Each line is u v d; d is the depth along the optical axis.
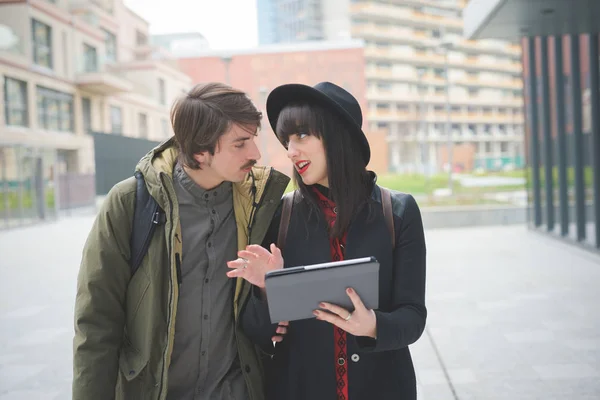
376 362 1.38
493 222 13.27
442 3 84.25
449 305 5.61
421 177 31.33
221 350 1.46
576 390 3.36
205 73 32.38
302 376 1.39
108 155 19.41
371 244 1.38
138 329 1.38
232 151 1.34
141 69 31.47
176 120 1.35
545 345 4.23
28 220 16.44
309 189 1.45
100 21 29.36
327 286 1.15
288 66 32.16
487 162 59.44
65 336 4.91
